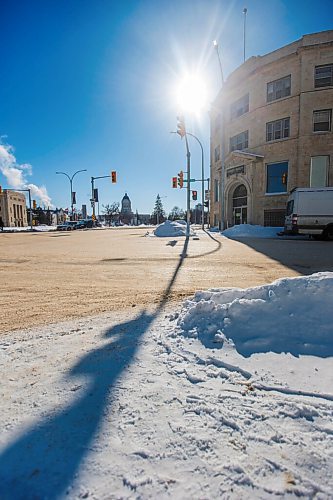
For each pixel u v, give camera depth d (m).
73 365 2.76
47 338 3.46
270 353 2.82
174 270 8.13
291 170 25.20
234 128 30.61
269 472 1.58
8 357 2.98
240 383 2.41
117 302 5.03
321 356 2.71
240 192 30.61
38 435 1.85
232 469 1.60
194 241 17.70
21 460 1.67
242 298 3.65
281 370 2.56
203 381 2.46
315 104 23.98
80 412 2.07
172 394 2.28
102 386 2.39
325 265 8.65
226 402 2.17
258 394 2.26
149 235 24.44
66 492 1.48
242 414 2.04
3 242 19.80
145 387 2.37
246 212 29.88
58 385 2.42
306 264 8.86
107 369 2.67
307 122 24.22
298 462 1.64
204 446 1.76
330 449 1.72
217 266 8.68
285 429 1.89
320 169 24.12
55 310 4.62
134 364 2.75
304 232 17.70
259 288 3.67
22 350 3.13
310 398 2.19
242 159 28.86
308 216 17.59
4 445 1.78
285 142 25.45
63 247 15.55
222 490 1.48
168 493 1.47
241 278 6.95
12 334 3.62
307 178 24.42
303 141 24.34
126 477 1.56
